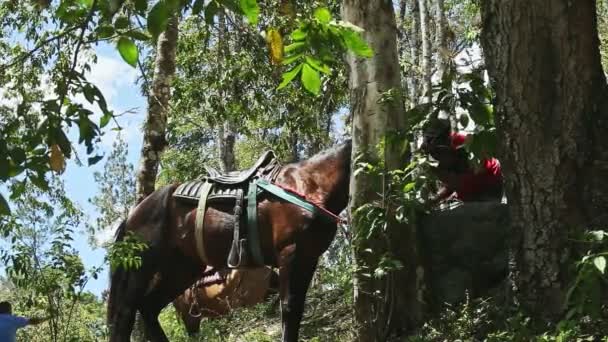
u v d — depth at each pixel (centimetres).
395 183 668
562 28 632
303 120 1248
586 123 636
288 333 679
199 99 1221
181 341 930
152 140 1048
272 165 732
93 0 355
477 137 654
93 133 368
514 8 633
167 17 344
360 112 712
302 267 688
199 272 779
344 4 728
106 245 759
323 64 395
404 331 702
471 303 692
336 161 714
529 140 638
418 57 1616
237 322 992
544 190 634
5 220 799
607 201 624
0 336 667
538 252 634
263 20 1016
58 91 365
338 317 879
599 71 650
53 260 804
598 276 556
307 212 687
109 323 764
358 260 691
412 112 683
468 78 666
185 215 745
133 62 362
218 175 741
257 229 707
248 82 1196
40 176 365
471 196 780
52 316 784
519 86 636
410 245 707
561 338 557
